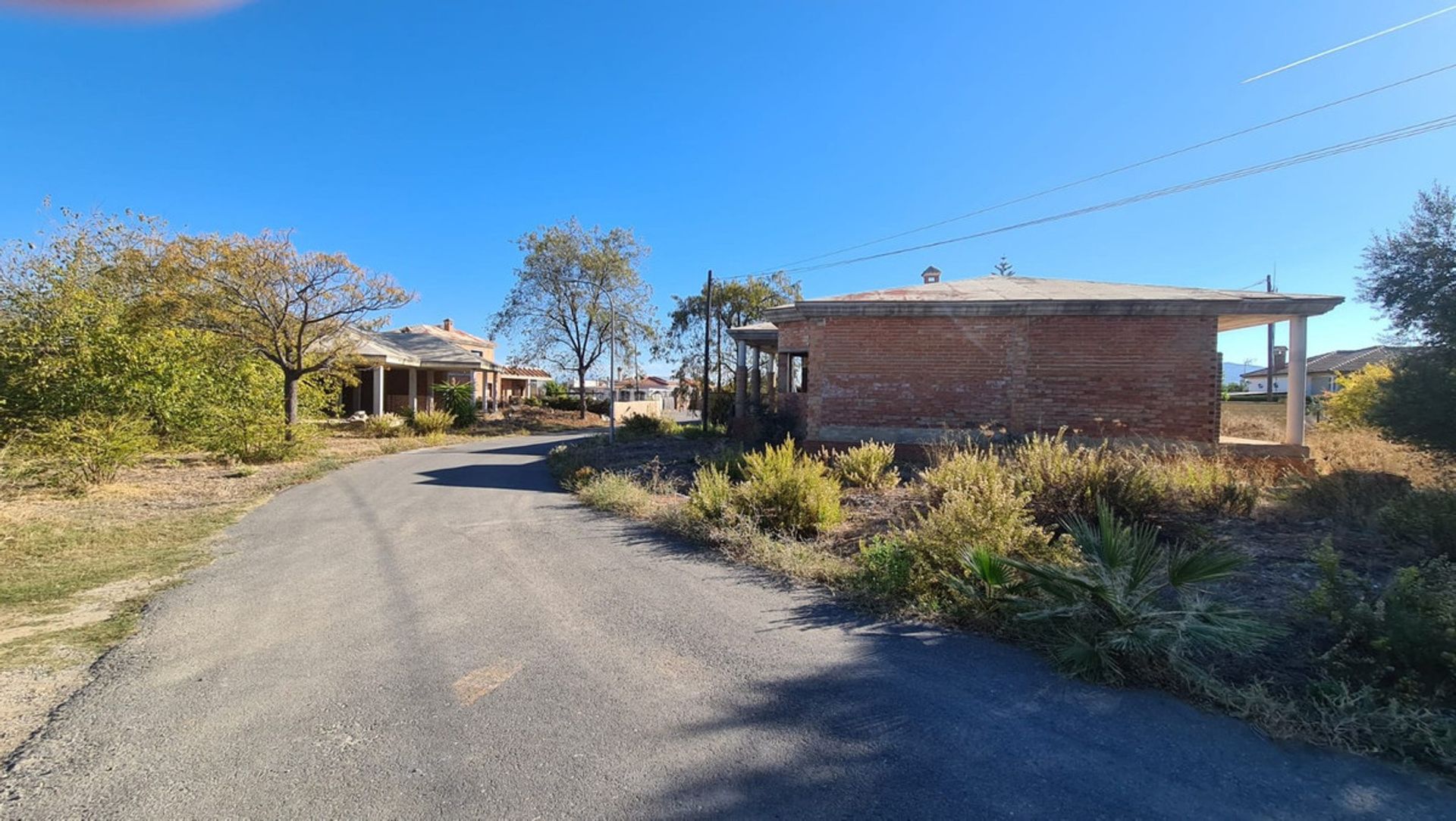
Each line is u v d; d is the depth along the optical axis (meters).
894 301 11.84
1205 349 11.10
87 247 16.38
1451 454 7.73
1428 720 2.84
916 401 12.02
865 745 2.90
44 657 3.99
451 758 2.81
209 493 10.73
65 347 12.61
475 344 51.03
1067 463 6.60
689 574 5.83
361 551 6.84
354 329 20.94
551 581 5.62
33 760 2.81
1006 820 2.37
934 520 5.30
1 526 7.46
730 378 35.66
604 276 33.09
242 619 4.71
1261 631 3.38
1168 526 6.01
